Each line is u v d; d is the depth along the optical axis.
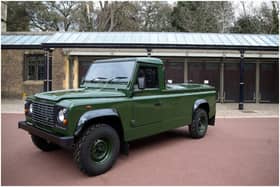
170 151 5.26
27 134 6.58
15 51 15.69
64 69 15.30
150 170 4.17
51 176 3.89
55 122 3.81
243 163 4.53
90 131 3.85
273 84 15.34
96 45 11.92
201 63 15.37
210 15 28.31
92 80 5.12
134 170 4.17
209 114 6.87
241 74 12.09
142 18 30.30
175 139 6.34
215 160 4.69
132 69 4.55
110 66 4.96
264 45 11.99
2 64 15.73
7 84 15.77
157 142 6.03
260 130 7.50
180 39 13.48
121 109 4.28
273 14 27.11
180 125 5.80
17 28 25.42
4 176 3.86
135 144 5.83
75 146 3.83
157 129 5.11
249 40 13.33
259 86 15.35
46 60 12.12
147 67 4.87
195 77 15.38
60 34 14.27
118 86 4.59
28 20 26.44
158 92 5.11
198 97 6.42
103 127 4.04
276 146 5.67
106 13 28.28
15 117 9.20
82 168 3.80
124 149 4.45
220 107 13.04
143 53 14.53
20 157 4.77
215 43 12.45
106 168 4.05
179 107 5.71
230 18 29.34
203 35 14.71
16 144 5.64
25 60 15.74
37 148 5.33
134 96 4.55
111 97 4.24
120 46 11.96
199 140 6.25
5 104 12.86
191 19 27.83
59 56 15.30
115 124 4.41
